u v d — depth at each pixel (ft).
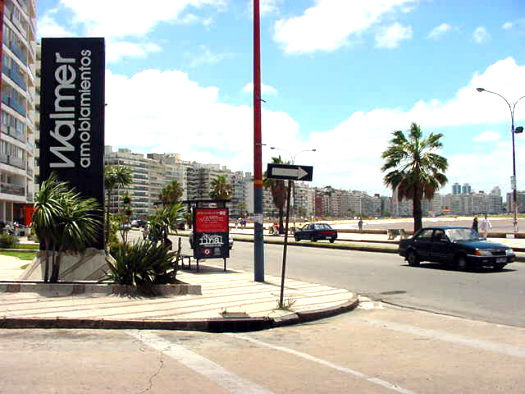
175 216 48.03
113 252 40.52
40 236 35.58
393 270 57.93
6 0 148.15
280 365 19.62
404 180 115.24
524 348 22.49
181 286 35.99
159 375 17.92
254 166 45.55
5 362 19.35
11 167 155.43
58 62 40.63
